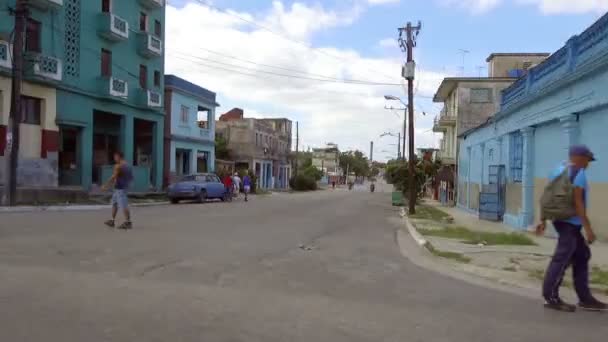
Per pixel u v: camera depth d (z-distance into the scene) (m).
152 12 33.94
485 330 5.62
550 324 5.98
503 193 21.86
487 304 6.88
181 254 9.59
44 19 24.08
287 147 77.44
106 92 27.89
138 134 35.81
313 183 74.19
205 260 9.10
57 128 25.05
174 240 11.45
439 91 44.88
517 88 20.56
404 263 10.21
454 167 41.28
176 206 25.27
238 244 11.44
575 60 14.66
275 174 70.94
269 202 32.28
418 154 69.56
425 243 13.09
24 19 19.25
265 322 5.52
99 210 20.17
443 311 6.39
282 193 56.97
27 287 6.50
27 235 11.01
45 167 23.52
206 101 43.88
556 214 6.59
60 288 6.54
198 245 10.88
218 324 5.36
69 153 27.92
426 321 5.88
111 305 5.89
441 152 51.75
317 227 16.59
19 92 19.20
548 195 6.71
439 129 48.53
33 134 23.77
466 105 40.62
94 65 27.77
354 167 149.50
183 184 28.89
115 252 9.41
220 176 39.84
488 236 14.52
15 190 19.30
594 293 7.77
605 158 12.87
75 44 26.16
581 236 6.66
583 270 6.68
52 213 17.23
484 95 40.56
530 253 11.38
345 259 10.27
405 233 16.86
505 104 22.62
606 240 12.83
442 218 22.86
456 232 15.95
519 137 19.64
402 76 27.38
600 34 13.18
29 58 22.58
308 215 21.77
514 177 20.23
